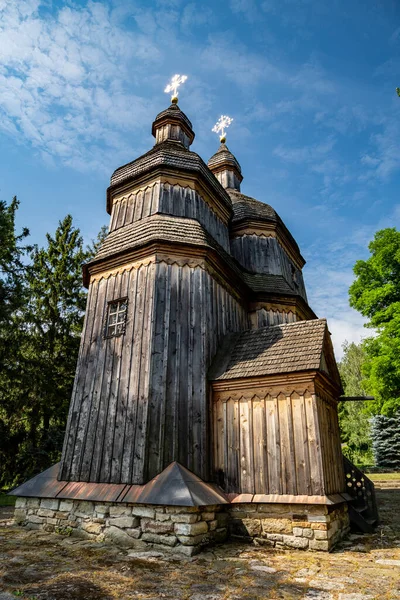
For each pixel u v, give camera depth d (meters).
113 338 9.34
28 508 8.81
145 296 9.25
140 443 7.84
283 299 13.15
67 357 19.91
